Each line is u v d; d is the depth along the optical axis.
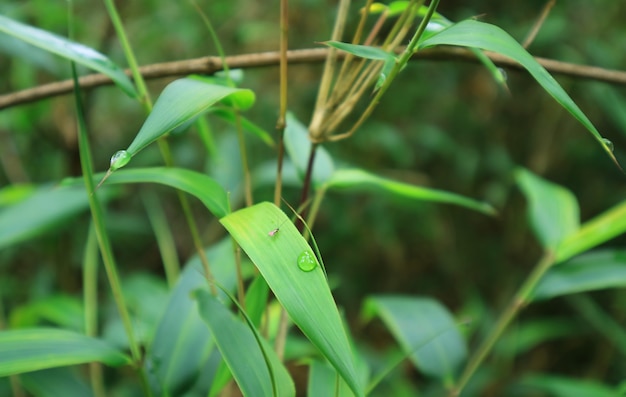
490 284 1.24
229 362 0.33
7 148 0.87
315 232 1.15
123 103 1.00
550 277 0.48
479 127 1.15
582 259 0.48
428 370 0.47
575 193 1.18
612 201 1.16
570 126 1.12
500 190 1.12
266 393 0.32
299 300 0.29
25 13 0.74
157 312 0.61
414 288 1.23
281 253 0.30
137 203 1.09
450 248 1.22
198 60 0.40
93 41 0.82
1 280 0.87
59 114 0.78
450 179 1.20
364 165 1.10
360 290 1.20
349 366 0.28
